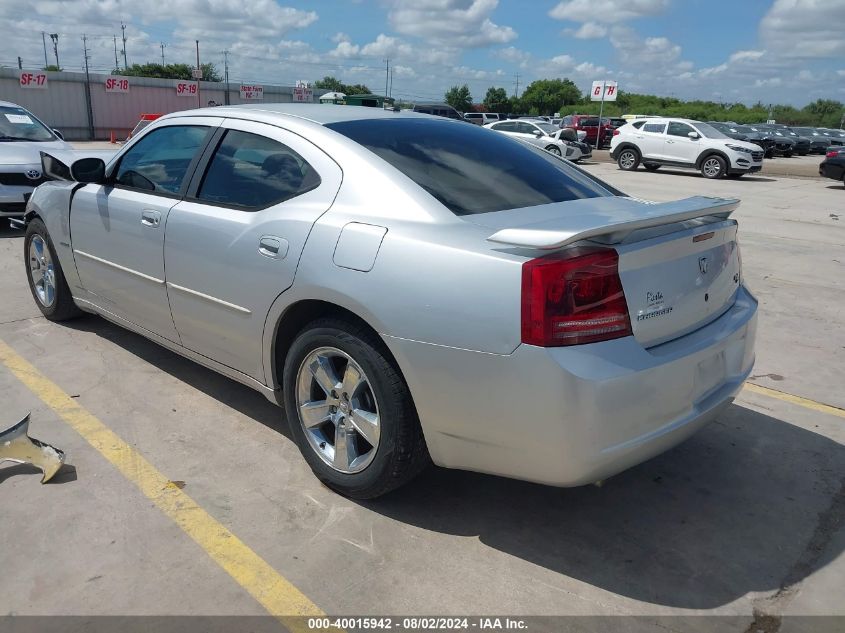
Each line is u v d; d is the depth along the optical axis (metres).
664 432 2.55
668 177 20.53
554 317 2.31
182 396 4.00
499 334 2.38
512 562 2.68
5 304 5.62
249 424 3.70
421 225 2.68
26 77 32.38
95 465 3.24
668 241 2.57
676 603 2.49
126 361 4.48
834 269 8.03
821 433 3.84
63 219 4.55
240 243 3.20
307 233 2.92
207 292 3.42
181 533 2.77
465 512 2.99
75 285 4.68
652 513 3.04
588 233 2.27
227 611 2.37
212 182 3.52
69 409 3.79
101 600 2.39
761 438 3.76
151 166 3.94
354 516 2.93
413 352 2.56
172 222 3.58
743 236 10.19
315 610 2.38
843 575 2.67
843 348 5.29
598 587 2.55
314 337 2.93
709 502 3.14
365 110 3.67
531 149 3.76
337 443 2.98
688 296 2.71
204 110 3.82
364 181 2.93
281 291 3.00
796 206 13.97
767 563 2.73
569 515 3.00
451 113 29.17
